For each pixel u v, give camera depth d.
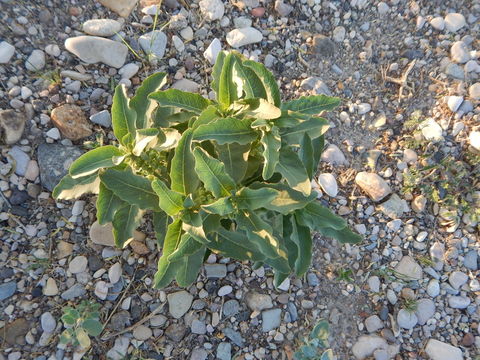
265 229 0.30
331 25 0.54
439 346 0.47
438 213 0.51
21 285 0.42
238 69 0.33
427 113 0.53
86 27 0.46
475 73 0.53
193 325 0.45
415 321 0.48
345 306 0.48
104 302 0.44
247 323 0.46
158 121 0.39
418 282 0.49
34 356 0.42
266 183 0.34
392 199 0.50
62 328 0.43
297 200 0.33
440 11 0.55
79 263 0.44
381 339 0.47
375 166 0.51
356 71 0.54
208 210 0.29
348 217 0.50
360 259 0.50
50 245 0.43
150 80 0.38
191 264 0.34
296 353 0.42
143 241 0.45
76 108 0.44
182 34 0.49
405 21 0.55
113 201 0.35
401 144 0.52
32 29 0.44
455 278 0.49
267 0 0.52
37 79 0.44
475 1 0.56
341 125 0.52
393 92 0.53
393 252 0.50
